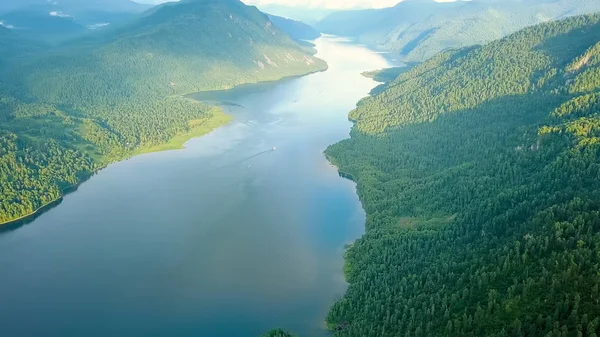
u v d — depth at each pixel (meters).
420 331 162.25
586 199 186.75
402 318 172.12
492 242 194.62
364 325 180.25
